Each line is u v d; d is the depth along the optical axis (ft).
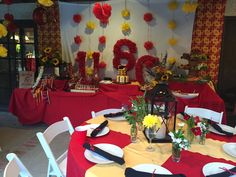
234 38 13.07
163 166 4.77
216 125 6.76
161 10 13.19
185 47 13.29
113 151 5.29
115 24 13.96
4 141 11.66
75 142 5.76
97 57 14.23
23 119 13.43
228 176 4.35
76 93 12.42
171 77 12.35
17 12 15.30
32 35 15.49
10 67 16.28
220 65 13.38
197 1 12.75
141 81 13.61
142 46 13.80
